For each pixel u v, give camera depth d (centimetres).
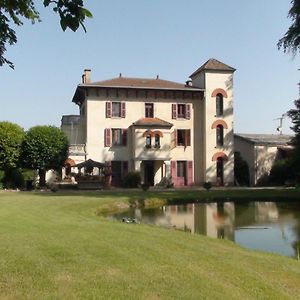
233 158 5072
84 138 4994
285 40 3519
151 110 4975
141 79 5212
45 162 4288
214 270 891
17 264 905
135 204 2834
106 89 4847
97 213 2320
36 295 712
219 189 4266
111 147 4838
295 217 2306
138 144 4747
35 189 4094
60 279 803
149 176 4891
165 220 2164
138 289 747
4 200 2602
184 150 5028
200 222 2114
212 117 5041
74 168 4797
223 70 5084
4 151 4162
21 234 1277
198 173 5047
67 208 2247
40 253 1012
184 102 5059
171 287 761
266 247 1473
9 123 4244
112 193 3444
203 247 1161
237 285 789
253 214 2439
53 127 4388
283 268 946
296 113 3791
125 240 1205
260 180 5278
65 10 516
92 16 523
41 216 1805
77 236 1258
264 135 5862
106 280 799
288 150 5125
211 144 5028
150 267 899
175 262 949
